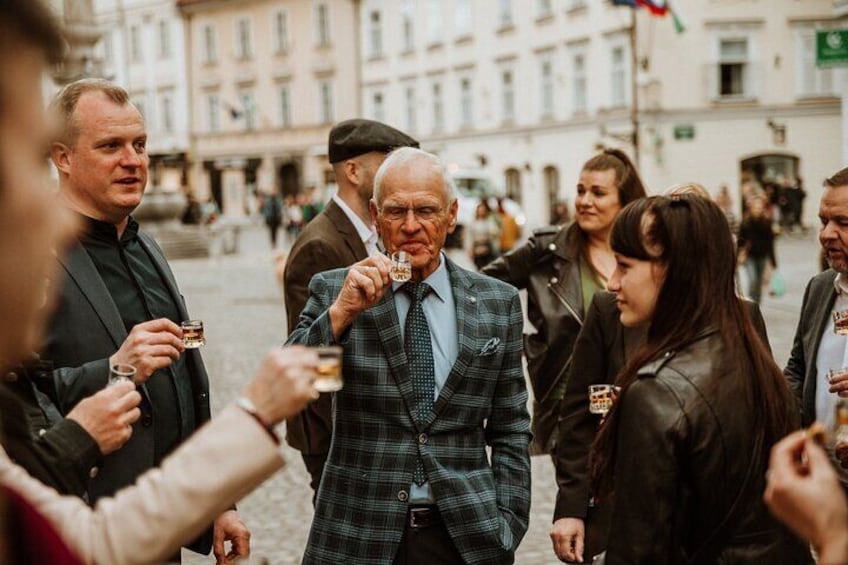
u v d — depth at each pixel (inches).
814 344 158.2
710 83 1362.0
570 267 181.0
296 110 2198.6
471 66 1756.9
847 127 614.2
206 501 65.7
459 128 1800.0
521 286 186.7
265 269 1166.3
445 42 1815.9
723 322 99.3
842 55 425.1
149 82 2522.1
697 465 94.0
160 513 65.1
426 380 127.6
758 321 125.4
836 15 663.1
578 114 1508.4
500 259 186.2
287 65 2199.8
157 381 134.5
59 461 93.3
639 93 1359.5
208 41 2384.4
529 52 1619.1
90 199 135.4
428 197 127.6
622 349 146.9
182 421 137.0
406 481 123.6
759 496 96.3
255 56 2268.7
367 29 2028.8
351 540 123.2
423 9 1872.5
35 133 46.7
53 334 124.5
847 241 152.4
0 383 87.9
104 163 134.3
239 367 503.5
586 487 146.5
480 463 129.6
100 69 959.6
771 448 96.9
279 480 308.2
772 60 1376.7
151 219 1409.9
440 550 124.0
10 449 87.8
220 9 2336.4
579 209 179.9
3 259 46.4
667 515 93.4
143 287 140.1
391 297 127.8
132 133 136.4
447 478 123.6
